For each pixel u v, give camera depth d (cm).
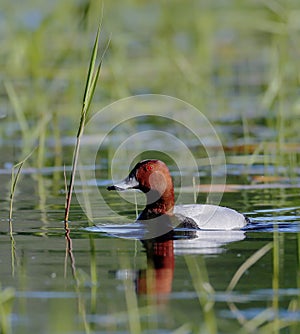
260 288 1516
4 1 4738
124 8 4759
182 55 4169
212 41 4566
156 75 3984
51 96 3572
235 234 1891
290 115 3275
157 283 1548
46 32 4178
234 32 4812
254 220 2016
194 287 1525
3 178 2556
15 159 2814
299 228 1930
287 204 2167
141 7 4919
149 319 1395
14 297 1488
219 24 4759
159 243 1812
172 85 3806
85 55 3816
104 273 1608
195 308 1434
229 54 4478
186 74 3756
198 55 4175
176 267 1638
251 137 3006
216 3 4772
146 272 1606
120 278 1579
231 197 2269
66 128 3225
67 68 3744
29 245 1806
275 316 1398
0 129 3203
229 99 3622
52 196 2308
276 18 3959
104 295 1497
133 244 1812
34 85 3697
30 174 2609
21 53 3953
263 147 2717
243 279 1566
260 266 1638
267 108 3388
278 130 2805
